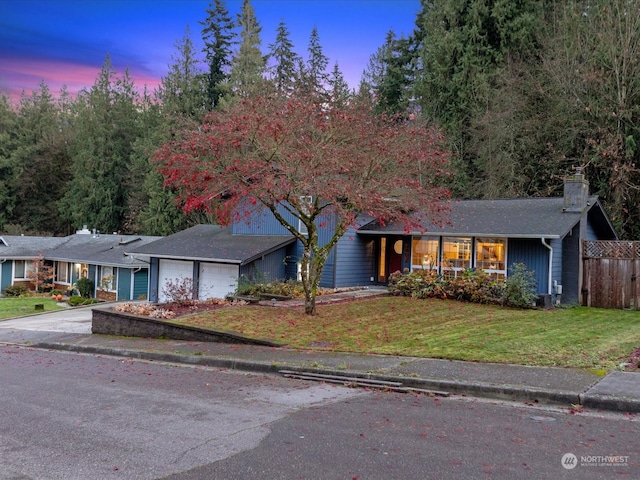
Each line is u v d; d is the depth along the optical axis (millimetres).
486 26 28594
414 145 13250
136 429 5738
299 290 18250
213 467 4613
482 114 26578
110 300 29844
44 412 6492
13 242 35156
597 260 16469
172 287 17812
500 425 5758
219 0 43688
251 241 22375
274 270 21391
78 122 51750
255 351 10305
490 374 7730
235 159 11969
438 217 17422
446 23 30234
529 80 26016
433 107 29281
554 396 6684
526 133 25453
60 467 4660
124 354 11484
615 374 7512
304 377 8469
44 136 52188
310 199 15031
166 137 38406
